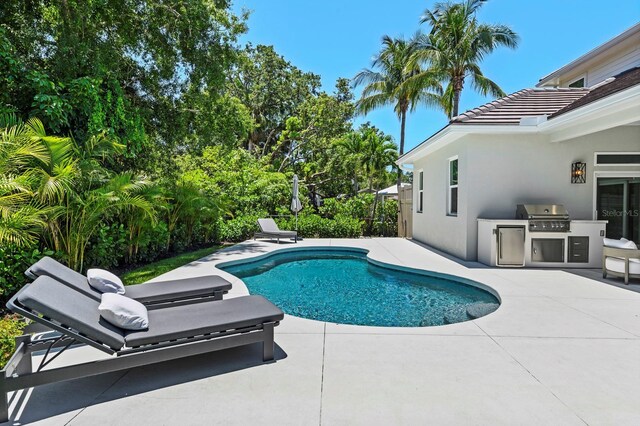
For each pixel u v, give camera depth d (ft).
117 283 12.96
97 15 27.40
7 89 21.01
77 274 12.66
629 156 26.45
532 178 26.86
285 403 8.31
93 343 8.75
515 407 8.12
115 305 9.62
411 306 19.51
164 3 29.14
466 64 54.65
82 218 19.79
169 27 30.32
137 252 27.81
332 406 8.18
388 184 94.79
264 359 10.55
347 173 75.97
